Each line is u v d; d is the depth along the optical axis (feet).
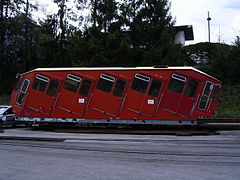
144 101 50.21
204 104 49.14
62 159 28.63
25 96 54.24
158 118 49.67
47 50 100.42
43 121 53.47
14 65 113.80
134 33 93.25
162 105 49.73
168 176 22.26
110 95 51.37
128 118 50.55
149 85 50.29
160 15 90.07
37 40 112.16
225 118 61.82
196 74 49.49
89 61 88.63
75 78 53.01
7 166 25.68
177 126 53.67
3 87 108.17
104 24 94.43
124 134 48.29
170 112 49.42
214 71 91.56
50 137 44.06
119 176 22.29
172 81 49.96
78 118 52.24
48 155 30.71
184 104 49.24
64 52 100.73
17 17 112.06
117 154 30.99
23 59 118.11
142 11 90.17
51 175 22.61
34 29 114.73
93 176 22.31
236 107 75.46
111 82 51.62
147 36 90.07
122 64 87.51
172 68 50.14
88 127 56.59
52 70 53.93
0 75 108.99
